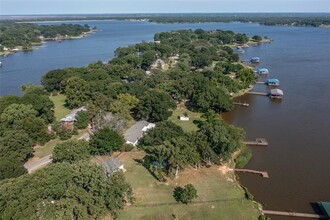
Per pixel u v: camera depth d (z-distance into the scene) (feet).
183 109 371.35
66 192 172.55
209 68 549.13
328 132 310.04
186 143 236.02
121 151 266.57
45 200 168.96
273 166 250.16
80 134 303.27
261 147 281.74
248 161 257.96
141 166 243.19
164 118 319.27
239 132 272.92
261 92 442.91
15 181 174.40
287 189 220.43
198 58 599.98
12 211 155.22
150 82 432.25
